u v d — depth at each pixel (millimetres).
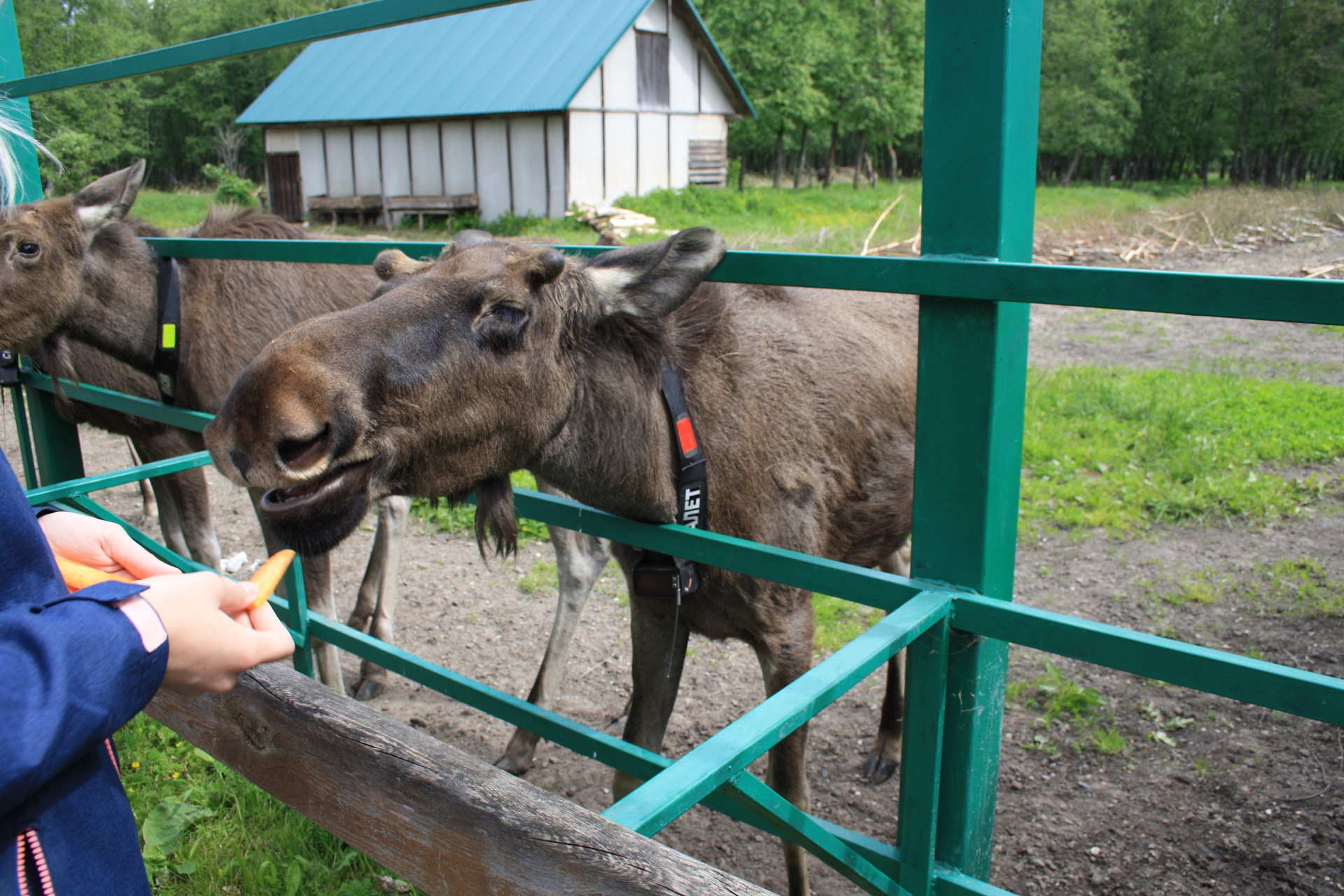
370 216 29438
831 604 4809
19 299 3562
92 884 874
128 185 3885
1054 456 6645
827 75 44219
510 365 1947
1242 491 5859
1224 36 52312
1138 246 20594
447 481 1931
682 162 29969
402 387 1760
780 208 30125
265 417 1560
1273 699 1320
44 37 22484
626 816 1021
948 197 1567
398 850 1195
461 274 1946
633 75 27641
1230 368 9414
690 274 2039
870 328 3152
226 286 4234
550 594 5207
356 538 6066
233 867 2781
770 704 1270
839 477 2840
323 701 1337
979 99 1503
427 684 2500
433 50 30094
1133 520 5629
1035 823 3174
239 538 6004
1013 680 4062
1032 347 10789
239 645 925
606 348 2205
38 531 852
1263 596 4629
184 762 3252
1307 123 49219
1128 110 55719
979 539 1651
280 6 55312
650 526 2031
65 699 731
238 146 52719
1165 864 2949
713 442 2498
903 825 1776
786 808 1417
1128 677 4070
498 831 1033
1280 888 2812
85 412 4230
